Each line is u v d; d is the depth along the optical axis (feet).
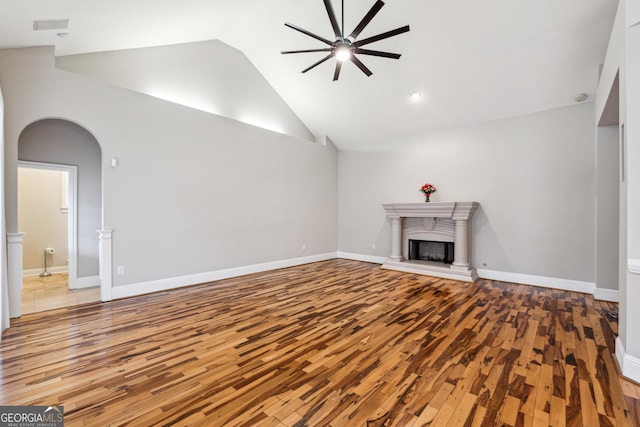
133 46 13.60
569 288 14.42
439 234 18.52
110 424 5.23
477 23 12.34
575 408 5.67
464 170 17.76
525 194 15.70
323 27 14.65
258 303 12.21
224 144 16.56
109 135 12.45
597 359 7.55
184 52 15.57
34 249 17.12
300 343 8.50
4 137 10.06
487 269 16.89
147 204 13.57
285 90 19.90
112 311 11.17
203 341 8.61
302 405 5.77
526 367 7.18
